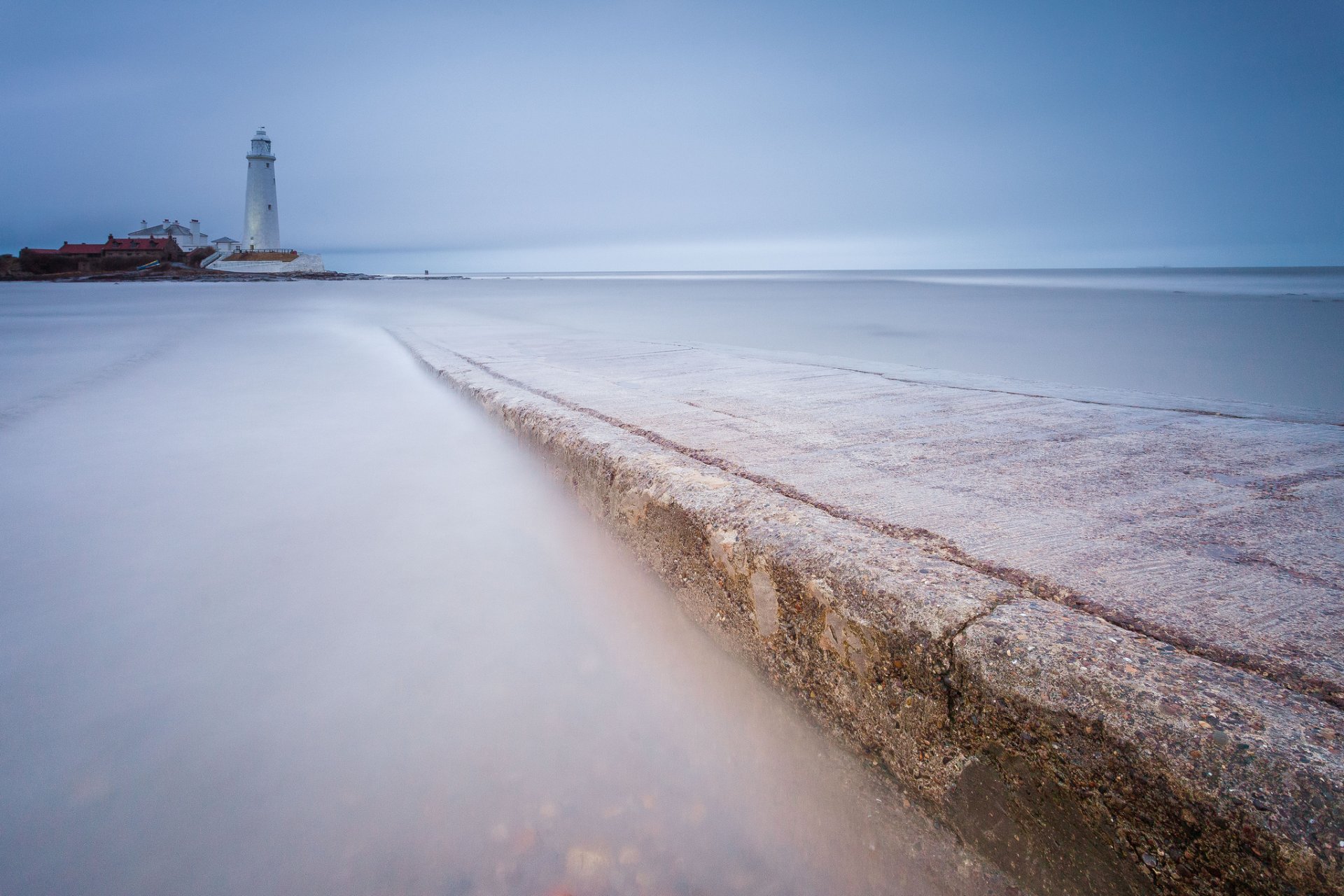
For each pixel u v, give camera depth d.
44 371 6.36
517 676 1.71
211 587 2.14
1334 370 7.96
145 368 6.61
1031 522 1.58
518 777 1.39
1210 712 0.85
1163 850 0.82
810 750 1.36
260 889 1.15
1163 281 58.16
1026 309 19.39
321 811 1.30
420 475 3.24
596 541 2.34
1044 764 0.95
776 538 1.48
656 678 1.71
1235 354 9.32
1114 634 1.04
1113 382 7.26
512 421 3.28
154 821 1.27
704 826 1.28
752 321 14.85
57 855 1.19
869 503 1.73
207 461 3.48
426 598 2.10
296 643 1.84
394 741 1.48
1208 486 1.84
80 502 2.87
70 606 2.02
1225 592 1.21
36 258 73.12
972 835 1.05
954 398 3.21
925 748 1.12
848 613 1.25
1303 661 0.98
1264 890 0.73
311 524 2.65
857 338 11.34
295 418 4.39
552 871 1.19
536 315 15.62
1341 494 1.76
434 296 28.48
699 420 2.78
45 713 1.54
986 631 1.05
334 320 12.62
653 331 12.16
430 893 1.15
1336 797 0.71
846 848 1.20
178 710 1.57
